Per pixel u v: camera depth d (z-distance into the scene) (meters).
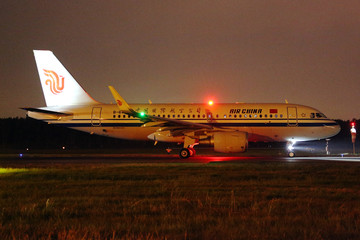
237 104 34.59
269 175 19.45
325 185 16.39
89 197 13.34
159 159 31.84
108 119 34.78
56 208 11.51
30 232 8.91
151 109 34.66
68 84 36.31
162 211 11.09
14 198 13.33
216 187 15.71
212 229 8.93
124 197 13.45
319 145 59.84
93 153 43.69
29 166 24.92
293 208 11.39
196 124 31.86
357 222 9.50
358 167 22.97
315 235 8.38
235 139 31.22
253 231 8.80
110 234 8.70
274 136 34.12
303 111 33.97
